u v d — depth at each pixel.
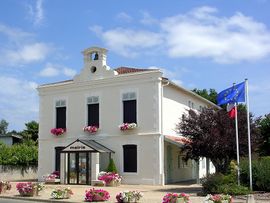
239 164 21.19
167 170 29.25
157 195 20.53
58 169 32.25
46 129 33.44
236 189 19.62
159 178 27.61
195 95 34.41
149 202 17.50
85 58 31.77
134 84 29.31
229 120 22.98
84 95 31.67
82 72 31.86
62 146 32.31
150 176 27.95
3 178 34.88
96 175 28.20
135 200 17.62
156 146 27.91
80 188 25.61
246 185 20.69
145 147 28.34
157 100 28.20
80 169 29.02
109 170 28.62
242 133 23.02
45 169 33.06
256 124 24.23
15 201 19.48
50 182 29.88
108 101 30.41
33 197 20.42
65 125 32.50
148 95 28.62
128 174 28.77
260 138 26.09
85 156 28.89
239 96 21.34
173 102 30.77
